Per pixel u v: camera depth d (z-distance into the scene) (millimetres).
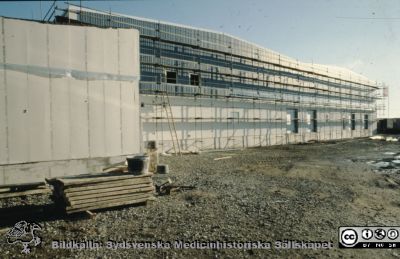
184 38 23641
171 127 22000
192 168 13727
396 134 52031
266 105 31031
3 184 8500
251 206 7320
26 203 7562
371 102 52969
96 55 10180
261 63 30828
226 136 26406
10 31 8664
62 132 9508
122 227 5773
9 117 8648
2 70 8555
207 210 6934
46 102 9227
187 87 23250
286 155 20438
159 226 5844
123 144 10727
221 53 25859
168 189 8469
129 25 20281
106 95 10375
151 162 12078
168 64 22172
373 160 17594
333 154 21219
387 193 9156
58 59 9445
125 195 6922
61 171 9453
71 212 6129
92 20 18438
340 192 9117
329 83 42312
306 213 6848
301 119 36344
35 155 9031
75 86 9750
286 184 10203
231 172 12695
